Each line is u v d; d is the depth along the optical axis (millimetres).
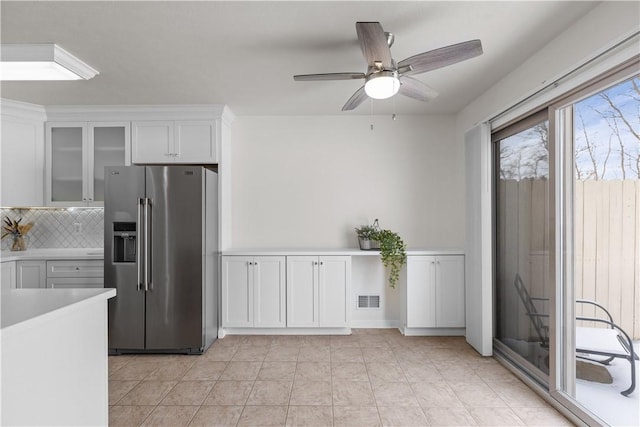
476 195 3412
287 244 4215
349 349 3459
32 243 4055
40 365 1379
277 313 3805
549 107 2432
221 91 3361
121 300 3371
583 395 2203
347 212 4215
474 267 3461
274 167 4223
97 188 3840
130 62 2709
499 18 2105
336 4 1979
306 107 3889
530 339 2824
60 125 3832
